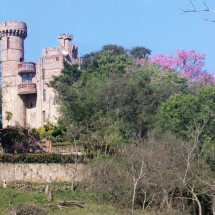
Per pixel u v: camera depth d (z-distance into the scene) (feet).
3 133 260.62
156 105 266.16
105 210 195.42
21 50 372.79
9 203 196.03
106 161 220.64
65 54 363.35
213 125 228.43
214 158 211.20
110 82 266.36
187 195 204.95
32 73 359.05
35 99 355.56
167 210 193.67
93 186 215.92
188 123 232.12
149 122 247.50
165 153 205.26
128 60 354.95
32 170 230.27
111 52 356.79
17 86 359.05
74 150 253.03
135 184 188.14
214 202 194.49
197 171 200.13
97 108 250.37
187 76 351.67
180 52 380.17
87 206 200.34
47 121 328.49
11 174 227.61
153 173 197.67
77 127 244.22
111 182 207.51
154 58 381.81
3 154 228.02
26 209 187.32
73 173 223.10
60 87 278.87
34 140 265.54
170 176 195.52
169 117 234.38
